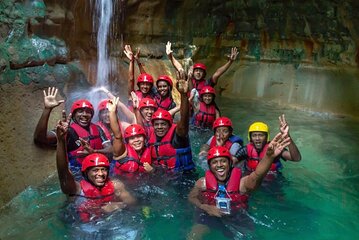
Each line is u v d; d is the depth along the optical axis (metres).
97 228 4.23
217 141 6.08
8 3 5.78
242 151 5.67
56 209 4.62
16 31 5.88
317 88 9.33
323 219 4.60
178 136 5.53
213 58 11.80
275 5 9.74
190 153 5.73
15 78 5.75
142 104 6.57
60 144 4.18
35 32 6.41
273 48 10.40
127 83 8.97
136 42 9.80
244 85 11.07
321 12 8.73
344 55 8.77
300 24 9.39
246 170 5.63
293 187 5.46
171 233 4.21
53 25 6.82
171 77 10.08
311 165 6.27
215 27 11.51
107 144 5.88
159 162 5.67
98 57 8.49
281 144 4.25
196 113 8.12
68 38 7.47
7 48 5.65
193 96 8.48
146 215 4.57
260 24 10.43
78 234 4.13
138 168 5.47
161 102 7.66
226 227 4.30
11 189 4.95
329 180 5.71
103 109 6.37
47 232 4.17
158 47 10.28
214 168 4.57
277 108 9.89
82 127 5.71
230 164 4.65
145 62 9.82
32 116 5.82
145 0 9.50
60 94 6.61
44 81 6.33
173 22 10.42
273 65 10.47
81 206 4.44
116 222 4.35
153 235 4.17
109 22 8.76
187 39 10.97
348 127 8.12
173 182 5.42
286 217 4.62
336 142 7.21
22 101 5.76
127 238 4.09
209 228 4.27
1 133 5.21
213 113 7.95
